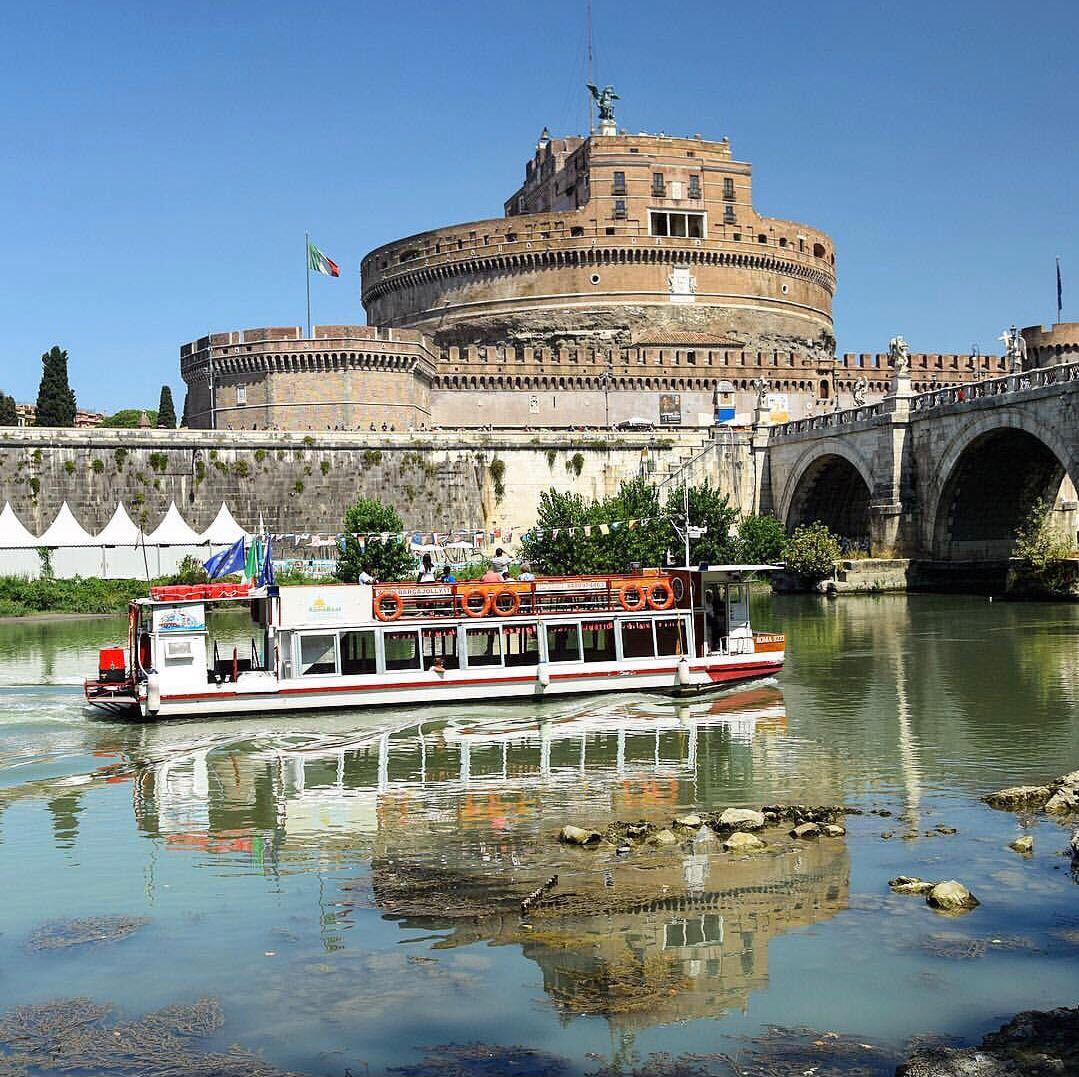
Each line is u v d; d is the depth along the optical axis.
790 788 28.06
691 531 64.31
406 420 114.75
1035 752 31.30
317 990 17.06
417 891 21.05
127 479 93.75
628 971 17.50
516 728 36.50
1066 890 20.33
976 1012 16.05
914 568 82.31
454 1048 15.35
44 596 81.81
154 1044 15.57
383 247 149.62
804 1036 15.50
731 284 137.12
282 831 25.34
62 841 24.73
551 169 151.62
